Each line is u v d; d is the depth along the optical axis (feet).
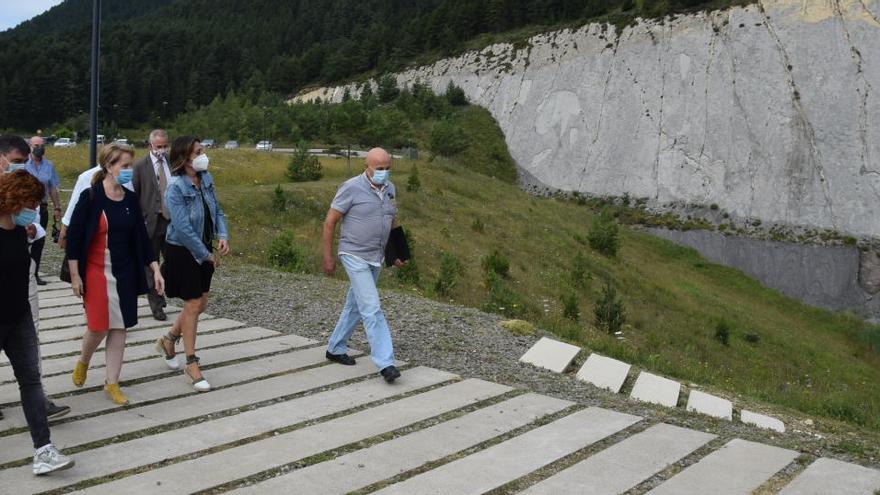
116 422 17.80
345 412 19.27
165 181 27.63
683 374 32.68
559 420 19.11
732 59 206.49
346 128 175.52
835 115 184.24
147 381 21.24
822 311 132.77
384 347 21.89
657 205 188.24
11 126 368.07
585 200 199.82
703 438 18.08
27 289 14.73
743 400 26.37
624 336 68.95
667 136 202.18
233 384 21.24
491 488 14.66
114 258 18.60
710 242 166.20
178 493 13.97
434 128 205.05
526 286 82.33
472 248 97.04
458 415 19.34
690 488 14.93
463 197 136.56
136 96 398.62
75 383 19.67
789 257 156.76
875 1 197.57
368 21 481.46
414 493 14.32
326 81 358.43
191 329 20.56
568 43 248.32
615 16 245.45
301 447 16.56
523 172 221.05
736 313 104.78
